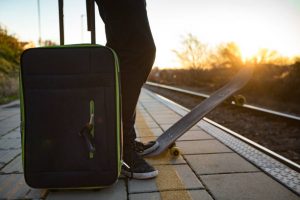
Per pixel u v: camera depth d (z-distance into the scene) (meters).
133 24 1.89
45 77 1.71
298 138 4.65
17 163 2.43
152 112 5.64
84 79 1.71
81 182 1.75
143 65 2.00
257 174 2.11
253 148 2.78
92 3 2.02
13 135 3.52
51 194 1.83
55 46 1.72
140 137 3.40
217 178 2.04
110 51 1.71
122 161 1.97
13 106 6.77
